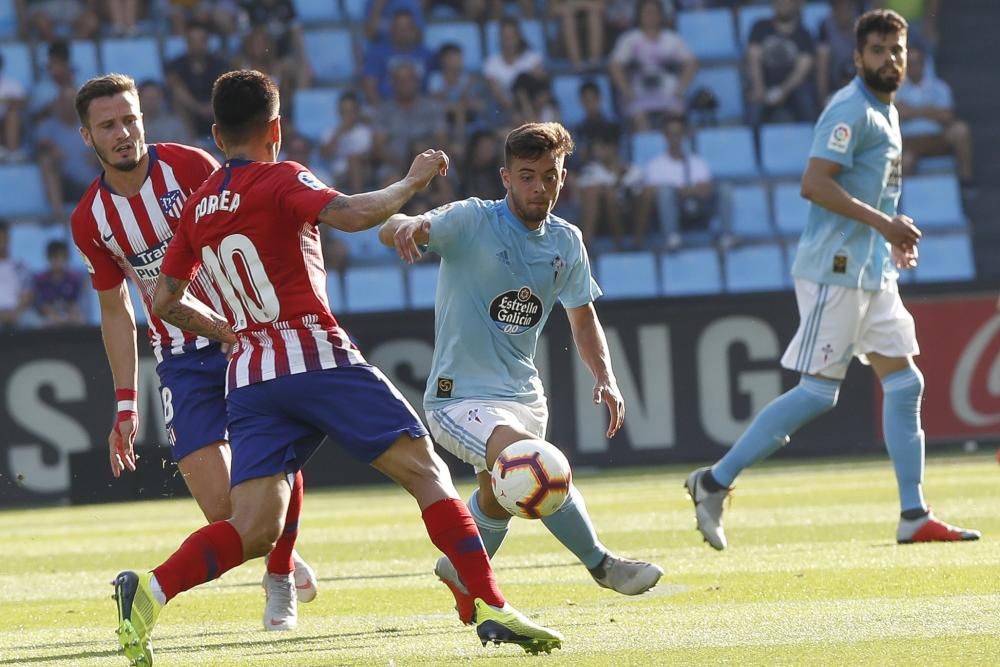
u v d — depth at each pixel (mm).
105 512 40812
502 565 22516
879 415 47344
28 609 19766
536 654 13516
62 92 58719
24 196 58375
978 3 66312
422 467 13625
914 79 61156
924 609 15508
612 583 16016
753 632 14422
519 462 14094
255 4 62000
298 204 13234
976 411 47156
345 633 15859
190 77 57812
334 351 13695
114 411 44500
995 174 63000
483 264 15234
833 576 18828
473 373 15594
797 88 60812
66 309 53719
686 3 64312
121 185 17109
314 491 45500
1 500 44094
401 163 57875
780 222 58719
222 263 13711
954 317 47094
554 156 15000
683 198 57031
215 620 17656
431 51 61438
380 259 56156
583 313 16078
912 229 22484
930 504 29547
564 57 62500
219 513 16688
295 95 60938
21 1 62594
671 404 46438
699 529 23078
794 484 37062
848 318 23016
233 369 13859
